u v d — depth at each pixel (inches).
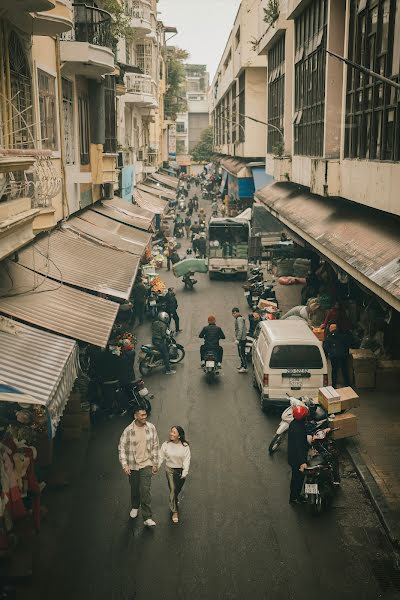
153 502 359.6
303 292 857.5
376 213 527.2
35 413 317.4
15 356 324.5
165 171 2219.5
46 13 428.5
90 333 396.2
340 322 633.0
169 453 335.0
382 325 577.6
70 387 348.5
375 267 370.0
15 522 316.5
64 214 608.7
